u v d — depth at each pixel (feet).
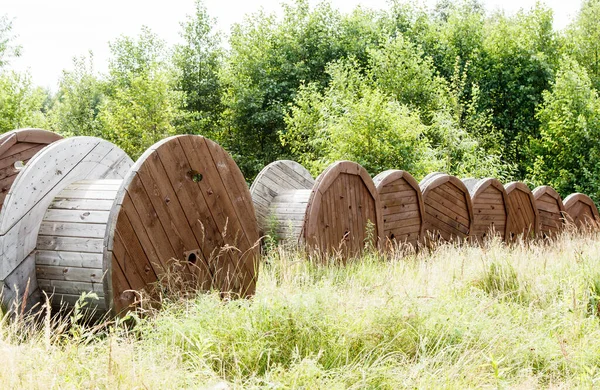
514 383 13.60
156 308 16.55
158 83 74.90
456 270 23.43
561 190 70.79
